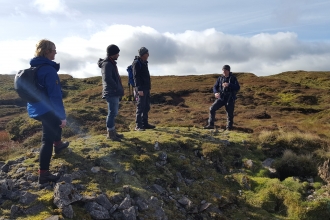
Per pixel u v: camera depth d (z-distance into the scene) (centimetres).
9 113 3120
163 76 6353
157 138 951
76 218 524
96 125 1373
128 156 788
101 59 872
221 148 956
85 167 703
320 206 712
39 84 585
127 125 1479
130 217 561
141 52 1030
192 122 1745
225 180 831
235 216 695
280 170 906
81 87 5350
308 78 7031
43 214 512
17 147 1212
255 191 792
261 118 2386
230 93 1242
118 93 858
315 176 873
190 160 877
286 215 720
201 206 691
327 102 4047
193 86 4503
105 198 583
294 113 3103
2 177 653
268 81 5516
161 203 641
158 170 773
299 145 1016
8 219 502
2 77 6297
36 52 605
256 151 1002
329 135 1281
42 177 611
